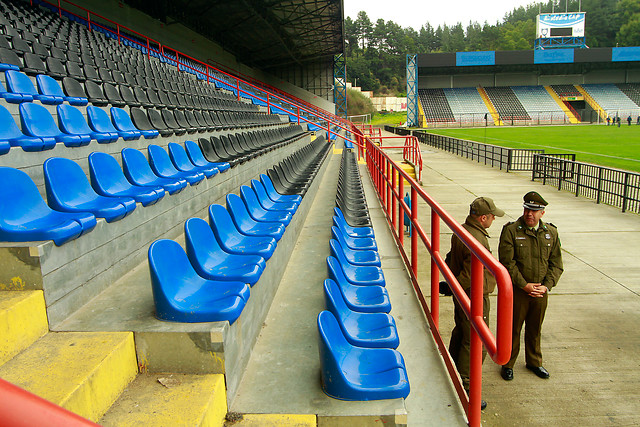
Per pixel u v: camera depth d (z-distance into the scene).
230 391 2.20
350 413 2.05
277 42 33.84
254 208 4.67
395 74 110.38
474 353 2.22
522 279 3.89
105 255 2.96
